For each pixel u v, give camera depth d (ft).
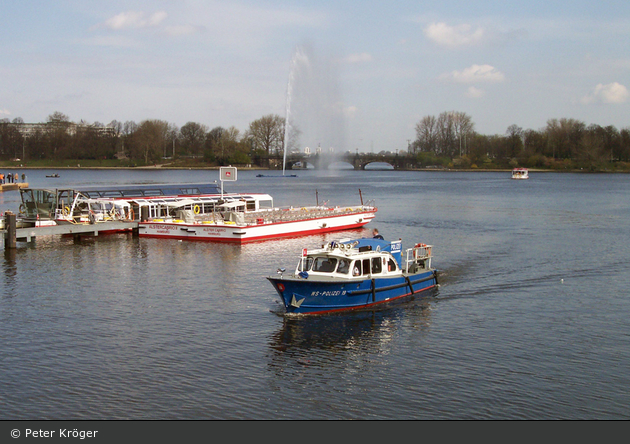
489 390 88.79
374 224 284.20
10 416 81.10
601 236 239.09
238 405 84.69
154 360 99.04
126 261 181.88
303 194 487.20
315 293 123.13
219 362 98.63
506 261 181.57
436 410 83.51
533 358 100.37
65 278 157.69
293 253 197.16
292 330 114.52
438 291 143.54
